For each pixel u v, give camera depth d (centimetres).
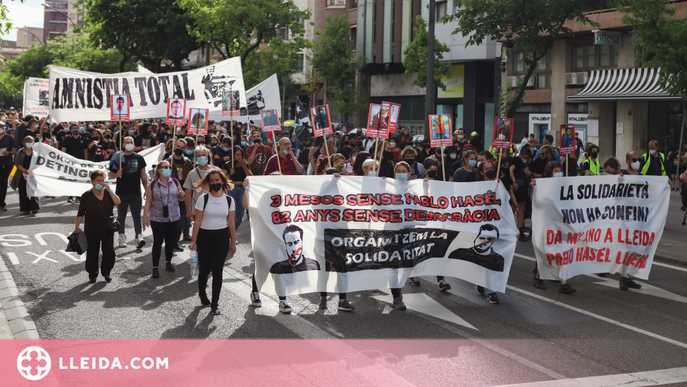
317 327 743
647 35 1691
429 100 2170
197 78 1675
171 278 966
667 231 1520
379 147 1482
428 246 877
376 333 726
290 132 3247
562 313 831
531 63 2194
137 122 2517
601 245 991
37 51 8469
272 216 816
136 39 4666
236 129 2403
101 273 944
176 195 995
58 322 739
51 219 1486
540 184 957
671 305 885
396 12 4528
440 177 1507
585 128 3100
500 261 888
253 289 829
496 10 2038
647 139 2845
